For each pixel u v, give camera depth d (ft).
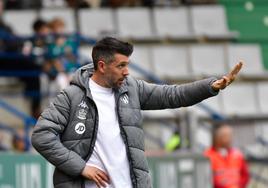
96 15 151.23
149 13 155.53
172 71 144.66
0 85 122.01
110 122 50.49
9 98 119.44
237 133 132.36
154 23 154.81
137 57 143.54
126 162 50.52
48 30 117.08
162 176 93.09
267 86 144.66
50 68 113.19
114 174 50.26
